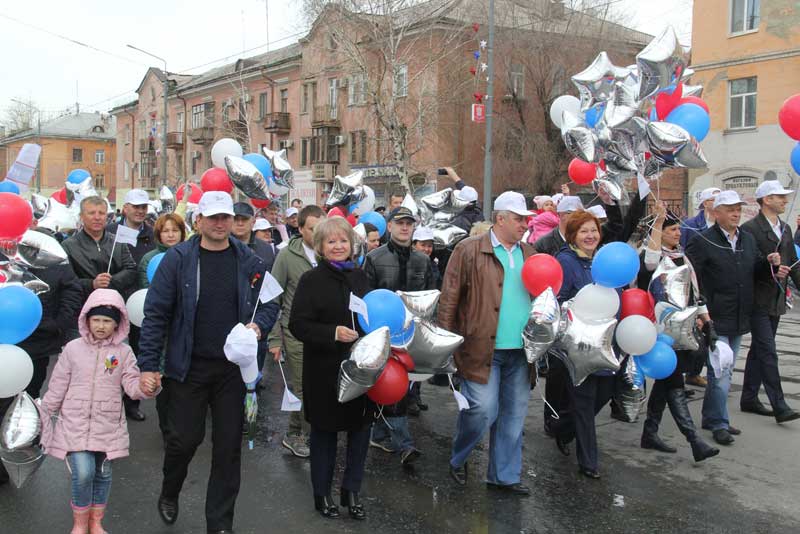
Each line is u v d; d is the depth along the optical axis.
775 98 22.08
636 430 6.50
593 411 5.23
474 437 4.89
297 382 5.76
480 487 5.06
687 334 5.17
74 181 9.24
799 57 21.50
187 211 8.52
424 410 7.20
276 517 4.51
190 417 4.10
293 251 5.84
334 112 36.44
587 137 5.15
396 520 4.48
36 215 9.80
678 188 25.52
